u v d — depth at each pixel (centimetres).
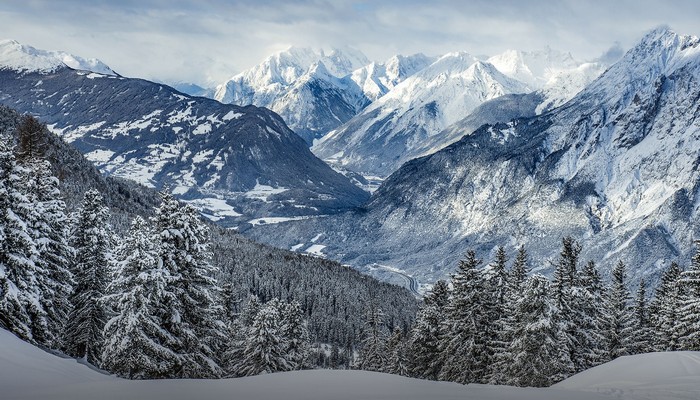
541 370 4584
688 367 2842
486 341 5103
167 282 3575
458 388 2448
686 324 5088
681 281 5209
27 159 4684
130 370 3544
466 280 5172
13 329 3531
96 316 4422
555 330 4647
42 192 4338
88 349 4397
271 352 5456
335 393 2216
